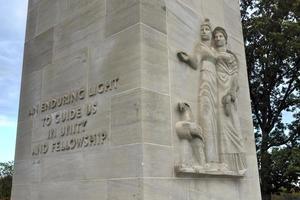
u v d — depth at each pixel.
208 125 6.12
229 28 7.96
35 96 7.59
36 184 6.90
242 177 6.73
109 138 5.61
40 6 8.24
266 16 17.11
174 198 5.33
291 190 18.83
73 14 7.15
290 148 15.79
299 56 16.44
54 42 7.46
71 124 6.42
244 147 6.85
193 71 6.39
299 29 15.51
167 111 5.65
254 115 18.12
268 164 16.08
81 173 5.95
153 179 5.09
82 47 6.69
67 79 6.84
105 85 5.96
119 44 5.93
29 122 7.56
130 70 5.60
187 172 5.50
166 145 5.44
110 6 6.32
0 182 28.89
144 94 5.36
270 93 18.00
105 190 5.46
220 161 6.19
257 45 17.36
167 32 6.14
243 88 7.84
